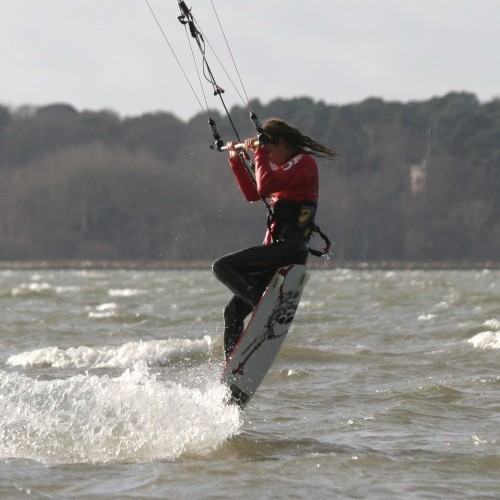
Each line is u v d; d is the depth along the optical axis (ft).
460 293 422.82
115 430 104.27
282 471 89.45
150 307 341.00
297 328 233.96
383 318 268.00
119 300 397.39
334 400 128.06
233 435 103.91
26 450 97.96
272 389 137.18
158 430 104.22
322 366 161.17
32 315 287.69
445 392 130.93
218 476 87.76
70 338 215.72
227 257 101.09
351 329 224.33
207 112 105.70
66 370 157.48
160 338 215.10
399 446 100.32
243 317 105.70
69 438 101.86
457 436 104.99
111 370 157.17
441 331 220.84
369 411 119.96
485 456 95.04
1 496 81.76
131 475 88.48
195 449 98.84
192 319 267.39
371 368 158.20
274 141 102.12
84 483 85.81
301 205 100.89
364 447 100.07
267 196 102.17
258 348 102.17
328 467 90.79
